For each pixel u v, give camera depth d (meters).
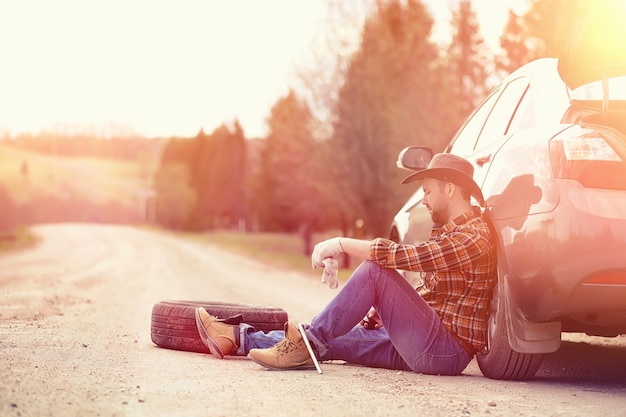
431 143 18.05
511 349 4.13
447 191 4.31
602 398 3.78
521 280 3.91
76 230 110.00
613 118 3.85
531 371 4.21
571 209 3.71
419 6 20.91
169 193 125.00
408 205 6.26
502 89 5.30
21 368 4.02
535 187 3.93
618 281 3.64
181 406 3.24
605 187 3.74
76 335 5.88
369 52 19.95
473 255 4.19
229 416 3.08
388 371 4.48
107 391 3.50
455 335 4.34
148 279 16.16
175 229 127.00
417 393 3.78
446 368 4.36
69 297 10.21
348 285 4.35
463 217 4.29
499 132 4.90
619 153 3.75
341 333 4.39
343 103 19.78
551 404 3.59
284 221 75.12
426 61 19.33
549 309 3.79
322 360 4.62
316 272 21.59
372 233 20.44
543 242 3.78
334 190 20.58
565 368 4.94
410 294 4.31
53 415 2.91
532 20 17.31
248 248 46.94
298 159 22.72
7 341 5.27
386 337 4.54
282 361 4.33
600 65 4.00
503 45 19.80
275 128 25.05
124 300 10.16
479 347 4.36
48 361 4.36
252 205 80.75
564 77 4.21
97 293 11.35
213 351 4.75
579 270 3.66
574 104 4.05
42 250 40.03
